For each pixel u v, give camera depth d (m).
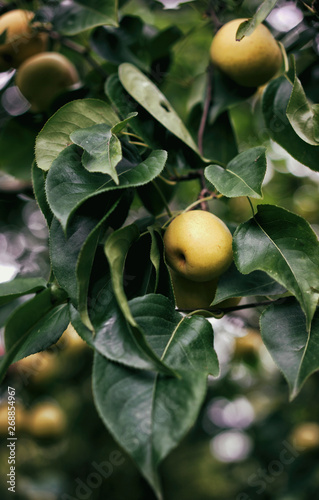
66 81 0.59
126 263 0.43
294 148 0.49
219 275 0.46
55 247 0.42
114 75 0.51
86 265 0.40
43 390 0.77
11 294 0.43
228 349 0.92
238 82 0.55
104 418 0.38
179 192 0.80
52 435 0.77
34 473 1.11
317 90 0.57
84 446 1.21
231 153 0.59
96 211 0.42
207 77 0.58
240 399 1.25
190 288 0.47
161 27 0.73
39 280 0.45
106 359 0.39
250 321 0.68
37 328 0.44
